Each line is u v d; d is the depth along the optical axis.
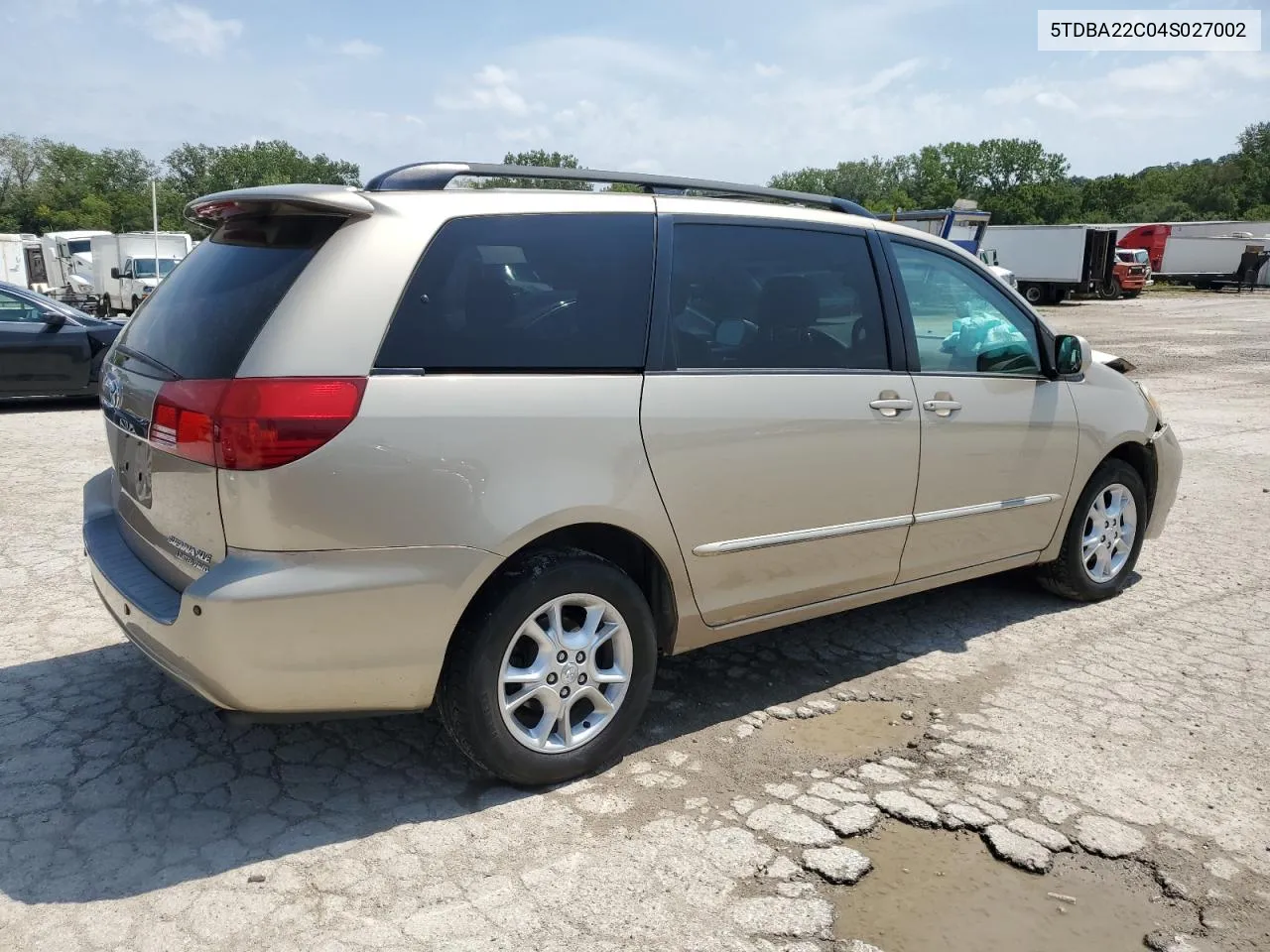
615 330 3.21
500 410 2.93
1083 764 3.43
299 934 2.49
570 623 3.25
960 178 106.38
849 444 3.74
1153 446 5.25
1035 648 4.48
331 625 2.75
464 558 2.88
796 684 4.07
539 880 2.74
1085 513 4.89
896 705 3.89
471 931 2.52
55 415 10.51
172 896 2.63
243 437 2.63
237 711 2.78
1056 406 4.57
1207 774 3.38
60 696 3.79
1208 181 106.25
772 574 3.66
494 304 3.01
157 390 2.91
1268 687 4.08
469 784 3.24
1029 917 2.65
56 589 4.95
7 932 2.48
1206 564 5.83
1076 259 37.28
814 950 2.49
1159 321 28.91
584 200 3.28
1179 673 4.21
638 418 3.19
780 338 3.62
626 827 3.01
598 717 3.31
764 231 3.66
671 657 4.32
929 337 4.11
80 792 3.13
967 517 4.26
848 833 3.00
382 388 2.77
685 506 3.33
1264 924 2.64
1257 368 17.11
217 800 3.10
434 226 2.95
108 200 98.00
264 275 2.88
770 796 3.20
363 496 2.73
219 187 102.56
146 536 3.16
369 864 2.79
